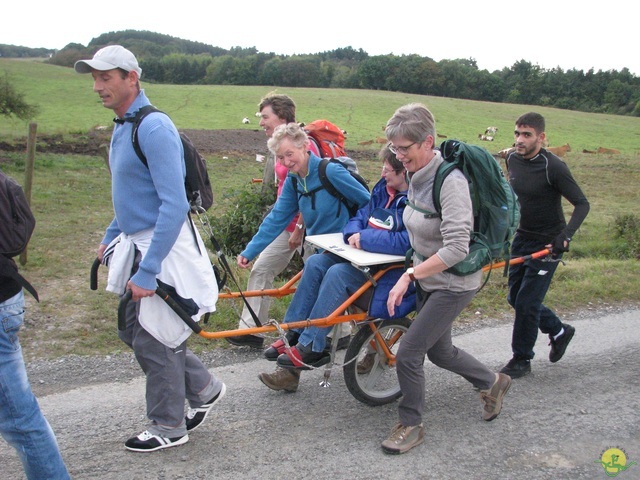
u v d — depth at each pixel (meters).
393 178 3.94
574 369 4.92
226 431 3.80
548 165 4.46
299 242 4.93
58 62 84.62
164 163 3.04
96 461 3.40
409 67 95.69
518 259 4.33
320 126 4.78
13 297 2.76
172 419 3.49
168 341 3.35
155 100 51.16
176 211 3.04
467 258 3.39
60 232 9.12
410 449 3.64
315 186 4.36
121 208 3.21
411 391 3.59
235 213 7.64
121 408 4.05
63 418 3.88
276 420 3.96
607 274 7.57
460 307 3.52
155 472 3.33
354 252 3.81
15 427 2.83
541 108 74.81
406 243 3.76
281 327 3.65
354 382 4.02
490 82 97.44
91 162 17.66
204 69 106.25
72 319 5.55
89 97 47.56
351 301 3.81
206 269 3.42
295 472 3.38
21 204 2.75
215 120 41.88
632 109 89.69
